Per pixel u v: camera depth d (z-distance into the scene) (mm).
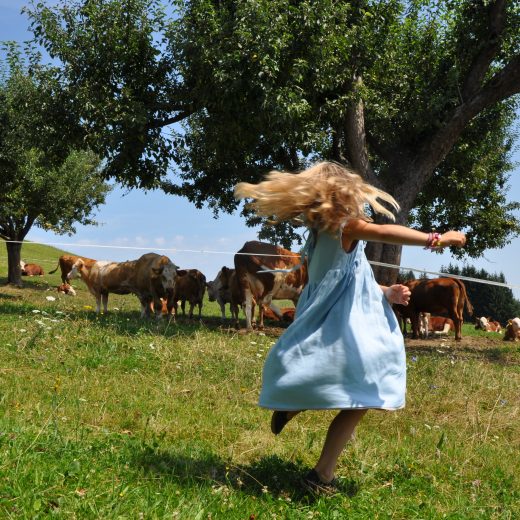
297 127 14664
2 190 25953
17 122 22516
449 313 18266
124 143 15539
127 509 3314
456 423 6738
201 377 7582
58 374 6953
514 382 9305
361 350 3816
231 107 14711
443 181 20219
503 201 21969
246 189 4086
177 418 5676
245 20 14008
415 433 5969
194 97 15648
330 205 3895
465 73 17984
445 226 22000
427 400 7613
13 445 3902
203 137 17594
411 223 22609
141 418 5504
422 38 18484
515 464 5375
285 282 15820
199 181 19922
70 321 10891
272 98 13844
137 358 8148
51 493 3381
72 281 36281
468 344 17578
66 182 29141
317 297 3924
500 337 20938
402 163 17656
